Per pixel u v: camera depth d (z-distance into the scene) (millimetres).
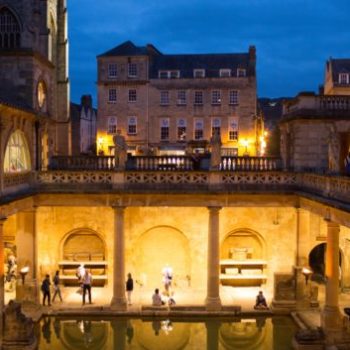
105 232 37281
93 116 102875
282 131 36938
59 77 48562
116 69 76250
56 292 34156
